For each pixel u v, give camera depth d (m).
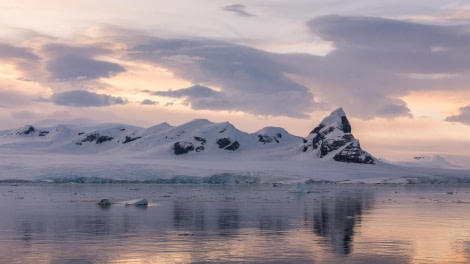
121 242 45.97
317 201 103.69
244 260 38.41
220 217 67.50
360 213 74.25
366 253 41.06
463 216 69.75
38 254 40.44
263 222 61.62
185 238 48.47
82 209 79.94
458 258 39.28
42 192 143.62
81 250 42.03
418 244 45.22
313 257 39.47
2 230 54.00
